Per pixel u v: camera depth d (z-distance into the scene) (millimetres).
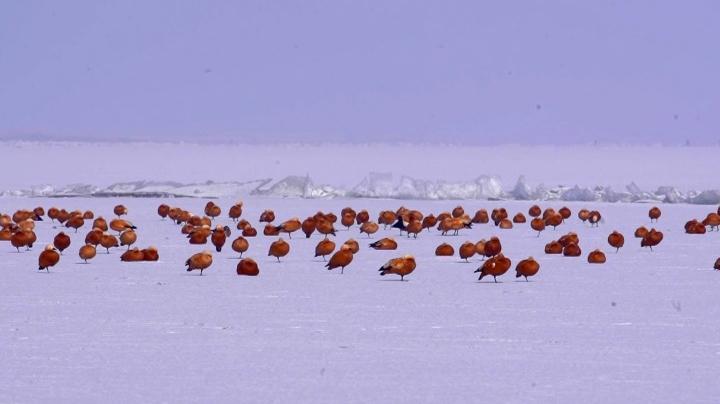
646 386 37250
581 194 155000
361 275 68125
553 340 45562
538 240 93562
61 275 67562
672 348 43875
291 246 87375
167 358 41656
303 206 136375
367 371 39500
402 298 57594
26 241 82500
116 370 39531
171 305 54906
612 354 42656
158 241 91750
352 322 49906
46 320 50125
